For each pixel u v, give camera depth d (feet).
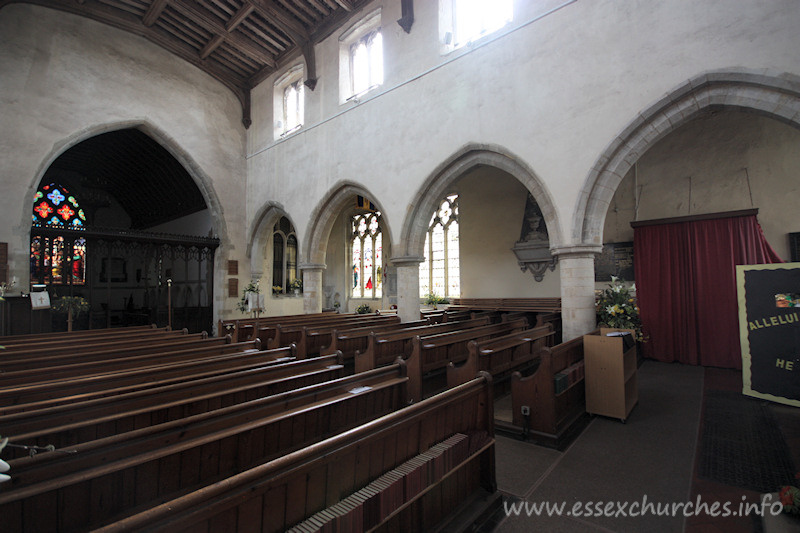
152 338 23.88
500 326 26.58
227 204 50.31
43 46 38.11
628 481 12.55
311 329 26.89
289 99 48.75
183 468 8.13
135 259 66.13
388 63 36.32
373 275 61.41
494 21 31.12
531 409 15.98
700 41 21.03
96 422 9.56
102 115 41.19
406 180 34.32
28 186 36.60
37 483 6.34
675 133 31.19
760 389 20.16
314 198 42.93
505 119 28.35
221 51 47.62
